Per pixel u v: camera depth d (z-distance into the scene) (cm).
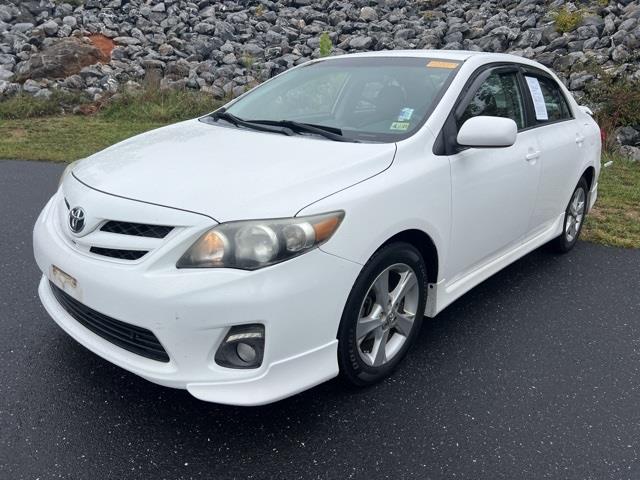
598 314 413
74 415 290
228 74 1278
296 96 405
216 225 254
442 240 336
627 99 952
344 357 292
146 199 270
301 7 1666
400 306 328
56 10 1455
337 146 323
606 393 322
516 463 268
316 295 265
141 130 1010
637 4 1255
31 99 1106
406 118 348
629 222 616
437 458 270
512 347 366
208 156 313
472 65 388
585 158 505
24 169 756
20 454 263
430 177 322
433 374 334
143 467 259
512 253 430
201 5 1603
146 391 310
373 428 288
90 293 269
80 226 280
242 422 289
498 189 378
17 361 330
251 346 260
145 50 1345
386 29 1486
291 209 263
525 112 431
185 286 250
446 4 1605
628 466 268
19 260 463
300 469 261
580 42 1191
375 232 286
